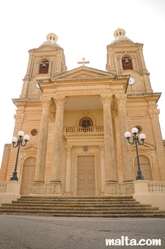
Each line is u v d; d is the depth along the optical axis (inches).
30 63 1087.6
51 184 543.5
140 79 971.3
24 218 269.6
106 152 577.9
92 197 444.5
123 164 572.4
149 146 776.3
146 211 356.5
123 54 1075.3
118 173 717.9
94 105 829.8
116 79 692.7
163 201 407.2
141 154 773.9
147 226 193.2
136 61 1050.7
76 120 855.1
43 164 592.7
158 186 431.8
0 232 158.1
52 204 405.7
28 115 895.1
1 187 454.3
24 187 765.9
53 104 727.1
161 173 732.0
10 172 780.6
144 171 754.2
